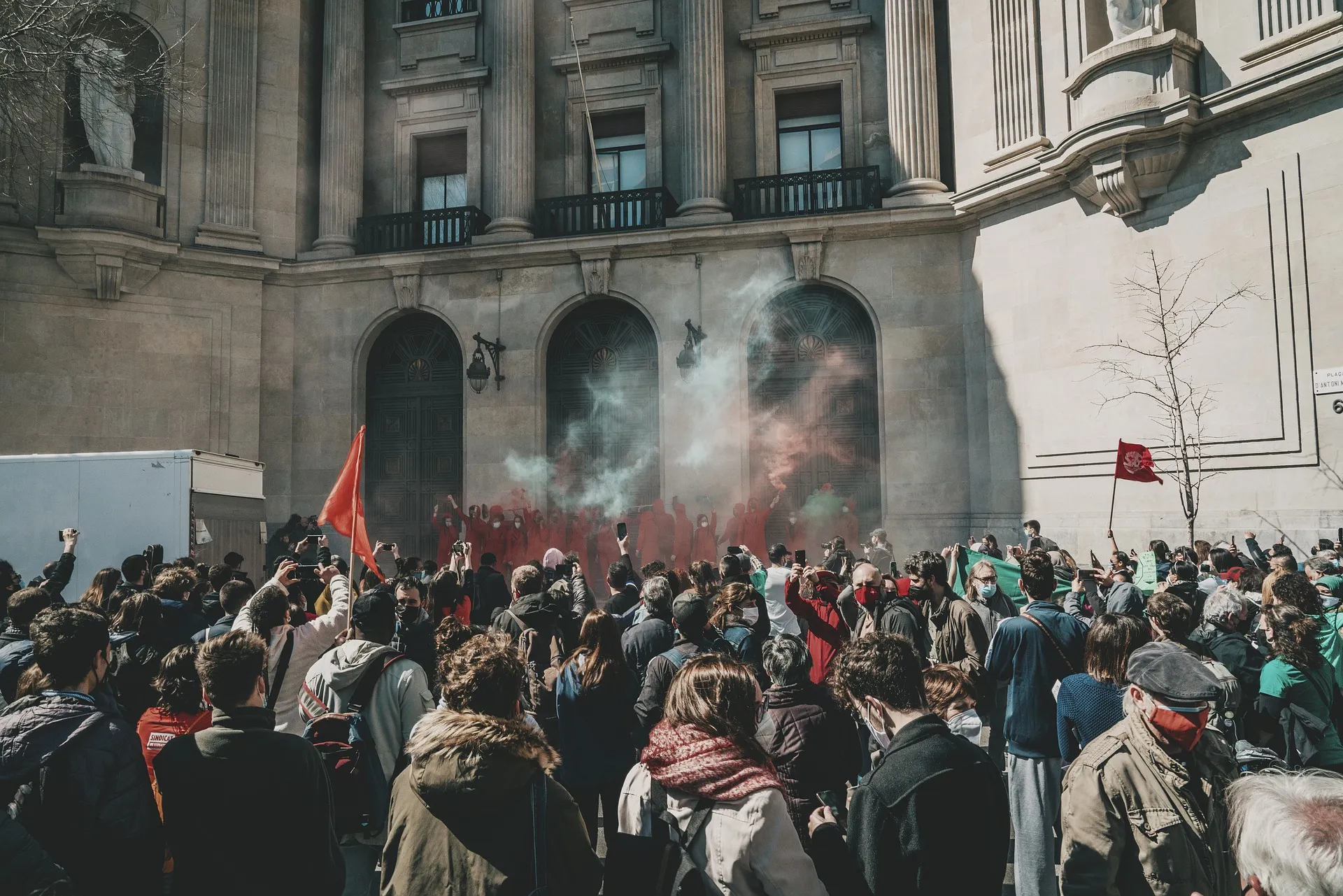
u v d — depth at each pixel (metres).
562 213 22.66
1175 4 15.89
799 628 8.77
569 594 7.63
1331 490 13.19
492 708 2.95
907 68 20.14
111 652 5.72
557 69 23.30
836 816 3.73
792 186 21.23
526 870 2.69
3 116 17.52
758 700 3.12
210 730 3.20
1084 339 16.77
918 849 2.77
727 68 22.34
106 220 20.75
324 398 22.98
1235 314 14.51
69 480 14.35
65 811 3.33
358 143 23.78
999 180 18.12
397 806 2.88
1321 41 13.41
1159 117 15.12
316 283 23.27
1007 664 5.42
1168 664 3.16
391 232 23.41
